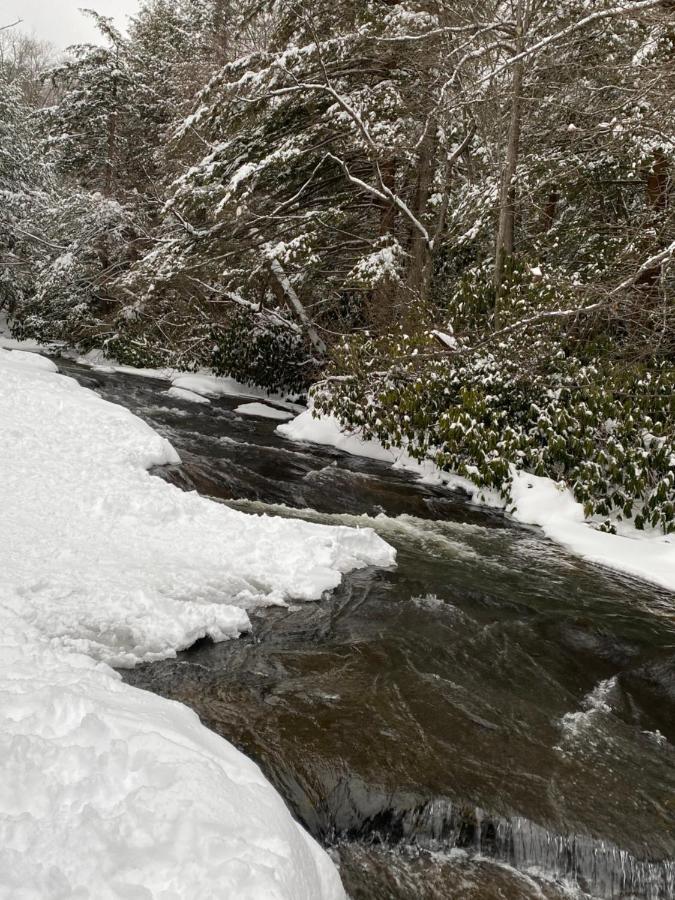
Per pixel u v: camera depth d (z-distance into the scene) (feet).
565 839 10.32
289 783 10.59
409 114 47.11
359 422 38.96
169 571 17.35
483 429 32.17
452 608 18.37
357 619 17.10
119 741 8.48
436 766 11.50
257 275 51.39
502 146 49.62
